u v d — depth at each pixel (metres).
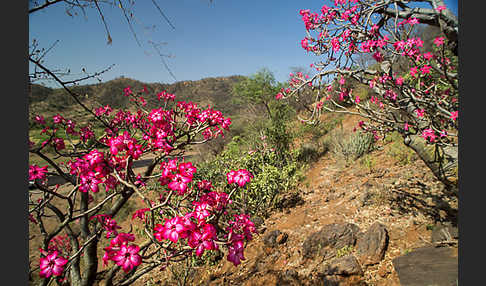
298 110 8.78
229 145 8.84
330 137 7.35
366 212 3.51
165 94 2.54
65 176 1.75
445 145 1.95
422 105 2.18
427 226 2.78
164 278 3.90
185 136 1.97
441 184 3.45
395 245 2.73
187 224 1.20
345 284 2.51
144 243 1.62
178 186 1.35
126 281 1.61
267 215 4.66
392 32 1.98
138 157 1.47
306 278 2.77
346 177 5.01
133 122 2.39
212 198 1.62
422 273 2.13
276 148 6.35
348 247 2.99
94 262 1.77
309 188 5.18
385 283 2.35
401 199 3.47
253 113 12.48
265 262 3.33
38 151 1.56
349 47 2.25
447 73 1.77
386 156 5.14
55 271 1.26
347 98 2.62
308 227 3.72
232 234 1.42
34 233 4.80
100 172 1.45
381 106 2.66
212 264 3.77
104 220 1.68
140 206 7.09
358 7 2.23
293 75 2.87
